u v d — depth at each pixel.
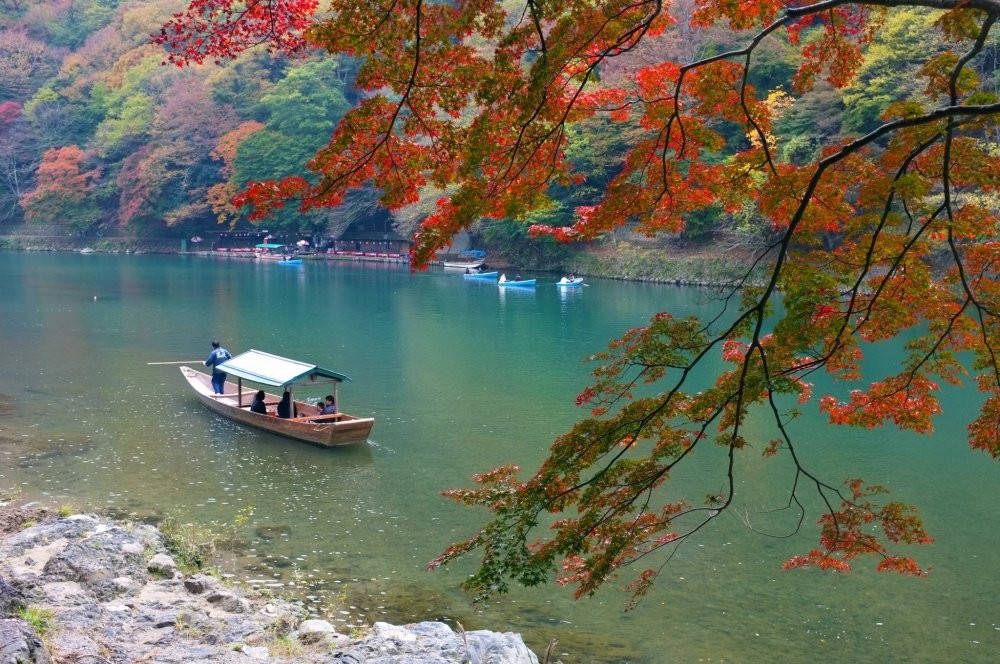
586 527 6.57
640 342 6.86
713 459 18.45
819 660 10.41
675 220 7.59
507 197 6.85
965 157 6.64
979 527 14.79
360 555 13.17
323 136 79.44
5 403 22.09
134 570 10.84
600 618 11.39
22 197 96.00
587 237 7.54
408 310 42.03
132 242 91.12
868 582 12.60
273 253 82.56
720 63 7.09
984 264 7.30
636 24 6.42
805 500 15.98
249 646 8.91
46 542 11.53
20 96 102.88
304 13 8.03
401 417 21.56
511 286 53.56
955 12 5.77
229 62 88.62
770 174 7.34
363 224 84.88
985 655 10.62
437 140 6.79
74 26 114.38
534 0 6.35
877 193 6.35
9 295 46.38
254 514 14.81
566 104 6.85
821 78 46.88
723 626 11.23
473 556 13.16
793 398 23.83
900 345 31.72
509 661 8.93
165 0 106.69
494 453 18.58
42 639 7.62
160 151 85.56
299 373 20.19
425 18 6.34
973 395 23.95
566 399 23.45
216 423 20.64
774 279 6.09
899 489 16.69
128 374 25.88
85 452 18.06
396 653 8.96
